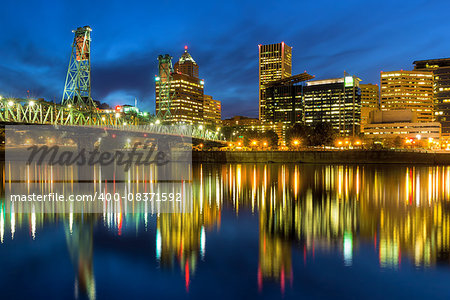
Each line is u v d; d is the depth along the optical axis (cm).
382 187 5534
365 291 1684
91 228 2831
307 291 1686
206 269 1956
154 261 2084
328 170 9344
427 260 2069
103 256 2169
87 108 12469
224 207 3778
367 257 2127
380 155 11944
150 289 1725
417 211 3541
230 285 1752
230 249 2289
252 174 8131
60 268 1989
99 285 1770
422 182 6291
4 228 2838
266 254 2202
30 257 2162
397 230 2759
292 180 6700
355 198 4397
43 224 2966
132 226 2905
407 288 1708
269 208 3722
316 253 2206
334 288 1712
